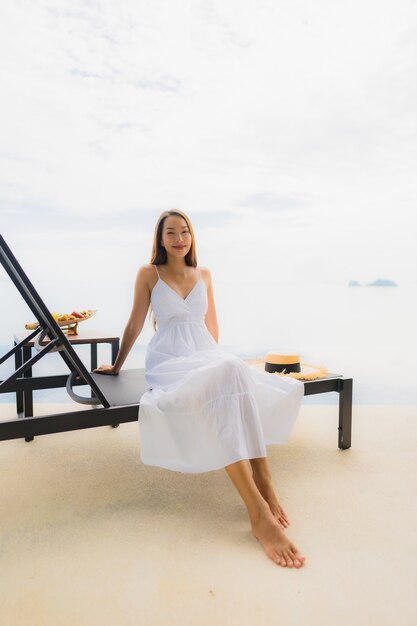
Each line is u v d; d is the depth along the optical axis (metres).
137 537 1.37
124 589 1.12
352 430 2.36
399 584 1.14
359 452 2.05
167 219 1.98
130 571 1.20
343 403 2.05
